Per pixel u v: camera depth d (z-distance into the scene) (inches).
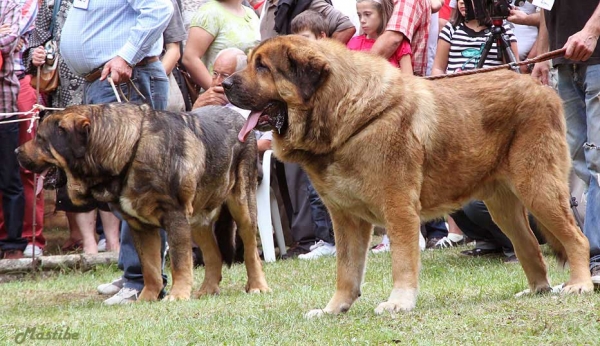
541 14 346.3
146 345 226.2
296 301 293.1
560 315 220.8
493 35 373.4
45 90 441.1
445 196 259.3
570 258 265.0
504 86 263.0
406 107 244.4
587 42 279.3
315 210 456.4
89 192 322.3
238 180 354.3
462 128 255.3
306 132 243.3
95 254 456.8
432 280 335.9
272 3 461.4
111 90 347.9
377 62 247.3
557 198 261.0
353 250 258.7
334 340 214.1
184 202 324.2
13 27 437.4
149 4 339.6
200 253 448.1
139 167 315.3
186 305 297.6
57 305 342.3
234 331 235.5
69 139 313.9
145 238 332.5
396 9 409.1
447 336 210.7
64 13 437.4
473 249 425.4
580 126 312.7
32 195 472.7
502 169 264.8
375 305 266.2
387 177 242.2
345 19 433.4
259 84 242.1
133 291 345.4
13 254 460.4
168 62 409.1
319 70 238.4
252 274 355.6
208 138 338.0
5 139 448.8
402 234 244.1
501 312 230.8
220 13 452.8
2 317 306.5
